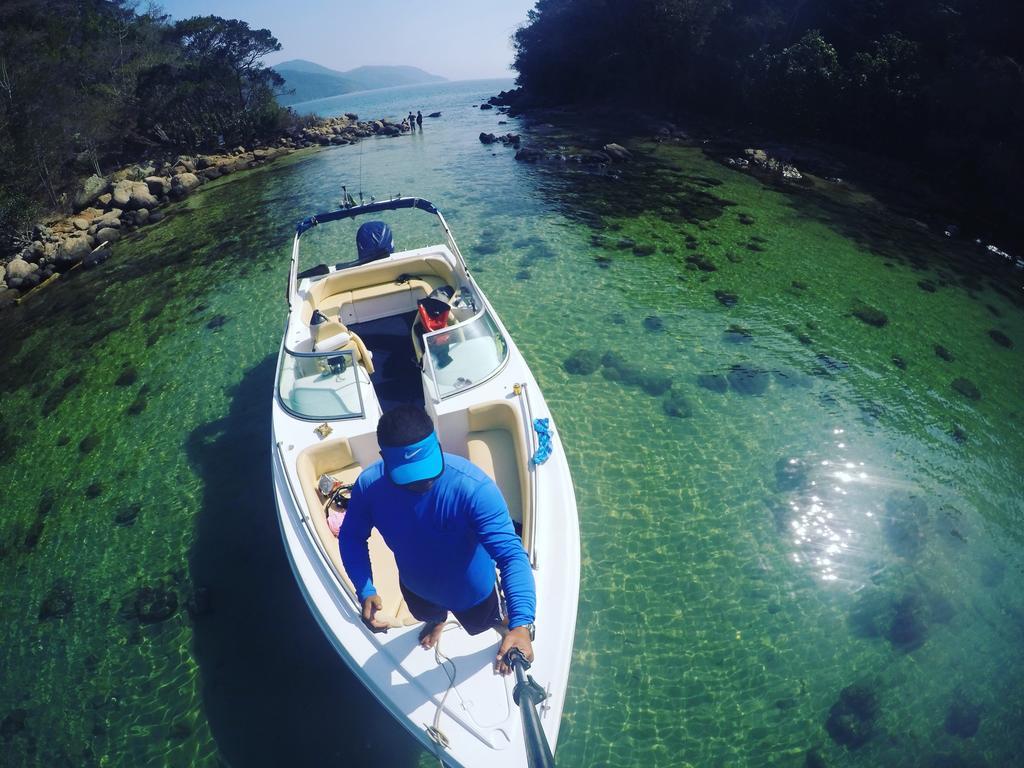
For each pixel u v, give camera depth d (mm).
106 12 53875
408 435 2238
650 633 5473
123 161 35750
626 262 13359
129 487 7902
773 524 6594
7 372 11867
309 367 6398
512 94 53312
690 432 8016
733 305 11438
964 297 12250
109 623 6066
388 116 54281
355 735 4816
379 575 4750
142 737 4973
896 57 24906
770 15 30719
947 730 4652
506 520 2486
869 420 8266
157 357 11055
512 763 3426
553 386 8984
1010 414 8547
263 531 6922
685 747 4586
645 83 38094
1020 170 18859
